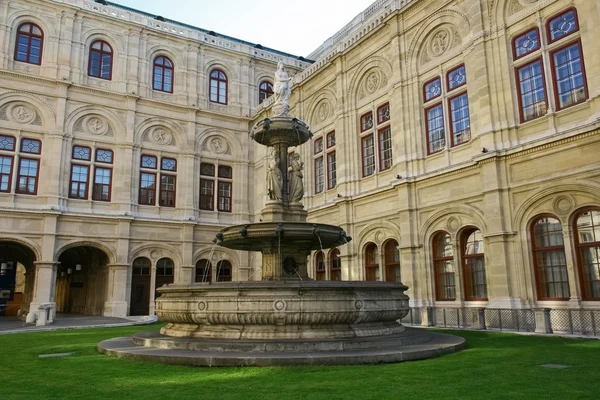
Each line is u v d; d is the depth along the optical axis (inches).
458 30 818.8
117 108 1243.2
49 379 307.4
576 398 244.4
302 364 339.6
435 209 820.0
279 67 605.6
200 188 1341.0
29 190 1117.1
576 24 649.0
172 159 1314.0
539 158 664.4
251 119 1430.9
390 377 297.9
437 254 824.9
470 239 770.8
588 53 625.0
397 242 908.6
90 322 959.0
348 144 1050.7
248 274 1376.7
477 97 759.7
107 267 1195.3
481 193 730.2
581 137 612.1
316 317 402.0
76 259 1414.9
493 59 744.3
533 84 697.0
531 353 404.5
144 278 1229.7
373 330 426.0
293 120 559.8
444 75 842.2
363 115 1035.9
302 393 256.4
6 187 1094.4
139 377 307.0
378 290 442.3
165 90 1336.1
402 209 869.2
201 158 1354.6
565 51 661.3
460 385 275.1
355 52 1053.8
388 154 956.6
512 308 661.3
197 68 1381.6
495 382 283.6
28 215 1090.7
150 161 1279.5
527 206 672.4
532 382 283.6
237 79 1445.6
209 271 1326.3
